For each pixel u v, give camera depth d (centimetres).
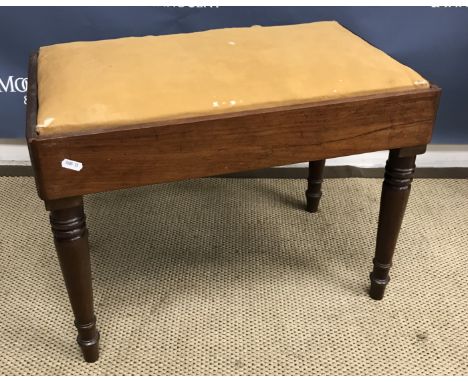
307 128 79
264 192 134
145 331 96
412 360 91
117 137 72
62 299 102
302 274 108
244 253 114
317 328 96
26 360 90
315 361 90
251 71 81
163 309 100
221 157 78
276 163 81
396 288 105
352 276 108
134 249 115
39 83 82
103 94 74
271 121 77
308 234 120
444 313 100
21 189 134
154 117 73
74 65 83
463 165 146
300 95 78
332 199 132
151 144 73
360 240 118
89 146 71
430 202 131
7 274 108
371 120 82
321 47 89
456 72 131
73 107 72
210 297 103
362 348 93
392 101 81
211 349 92
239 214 126
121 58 84
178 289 105
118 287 105
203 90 77
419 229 122
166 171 76
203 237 119
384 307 101
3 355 91
